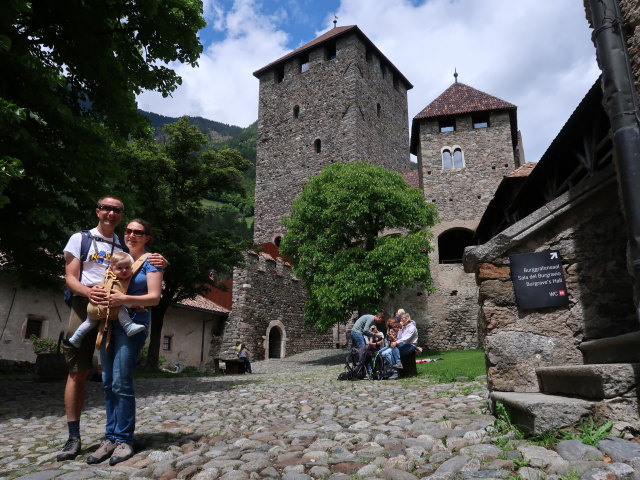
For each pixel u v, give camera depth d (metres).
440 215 21.56
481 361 10.23
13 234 7.03
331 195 18.14
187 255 14.85
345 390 6.62
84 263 3.34
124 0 6.80
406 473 2.31
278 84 35.16
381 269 17.06
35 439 3.82
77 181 7.20
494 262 3.88
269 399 5.92
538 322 3.72
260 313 23.98
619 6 3.19
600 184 3.66
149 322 3.29
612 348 3.09
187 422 4.40
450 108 22.97
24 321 15.52
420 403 4.82
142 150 15.64
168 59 7.80
